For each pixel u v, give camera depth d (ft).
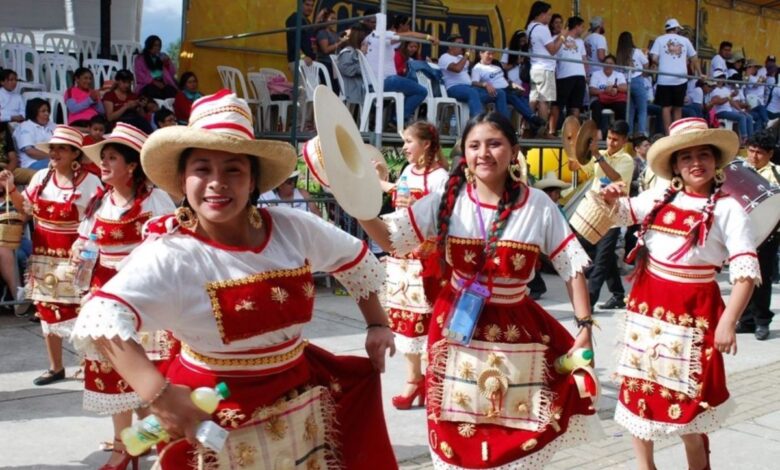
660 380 13.39
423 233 11.68
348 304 28.86
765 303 25.54
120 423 14.52
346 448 9.17
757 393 19.92
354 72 32.71
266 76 38.86
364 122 32.53
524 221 11.37
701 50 58.49
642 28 54.80
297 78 32.83
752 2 61.46
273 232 8.51
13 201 18.75
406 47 36.55
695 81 49.03
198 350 8.23
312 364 9.04
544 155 40.73
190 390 7.58
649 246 13.83
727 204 13.20
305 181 31.86
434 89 36.45
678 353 13.28
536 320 11.64
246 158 7.98
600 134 42.83
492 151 11.17
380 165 16.84
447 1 45.47
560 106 41.47
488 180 11.33
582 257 11.42
